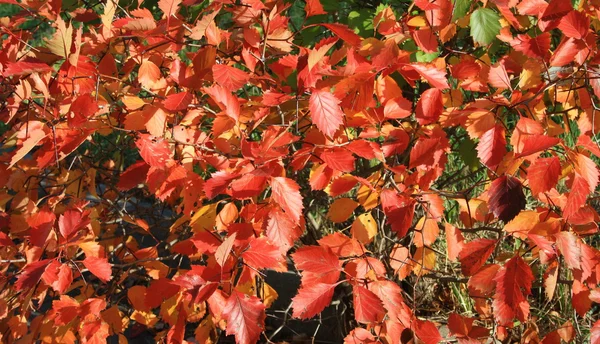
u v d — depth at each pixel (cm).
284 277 164
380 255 121
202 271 91
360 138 100
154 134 96
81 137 97
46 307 169
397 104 98
